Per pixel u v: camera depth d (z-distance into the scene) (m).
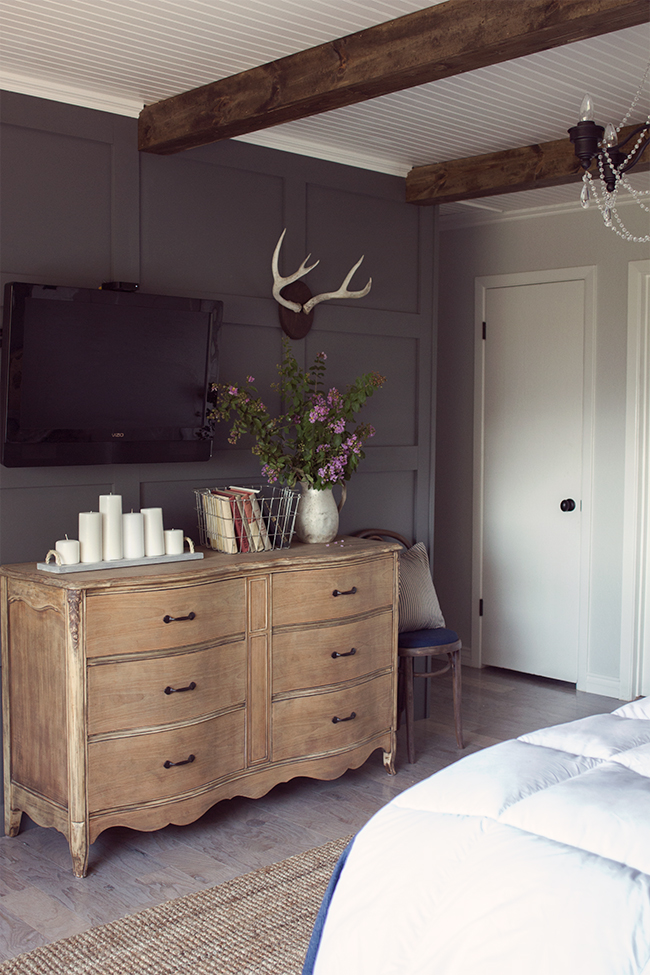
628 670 4.66
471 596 5.33
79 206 3.16
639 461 4.59
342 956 1.59
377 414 4.19
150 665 2.83
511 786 1.72
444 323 5.37
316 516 3.58
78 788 2.72
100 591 2.71
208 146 3.49
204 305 3.25
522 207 4.89
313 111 2.88
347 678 3.39
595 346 4.72
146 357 3.13
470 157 4.00
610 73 2.97
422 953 1.47
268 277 3.72
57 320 2.89
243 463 3.67
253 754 3.15
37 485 3.08
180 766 2.92
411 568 4.05
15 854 2.95
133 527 3.02
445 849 1.60
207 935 2.47
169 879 2.78
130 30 2.63
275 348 3.77
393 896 1.58
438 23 2.44
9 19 2.56
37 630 2.85
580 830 1.54
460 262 5.28
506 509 5.16
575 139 2.40
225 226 3.56
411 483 4.37
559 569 4.95
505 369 5.12
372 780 3.59
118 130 3.23
